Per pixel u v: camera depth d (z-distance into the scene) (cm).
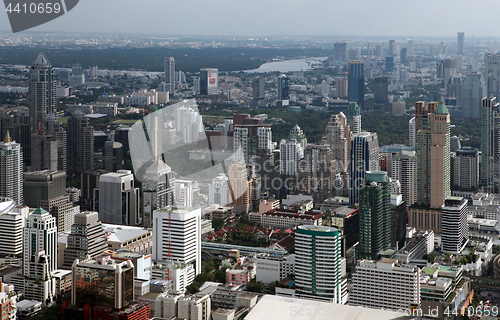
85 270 17288
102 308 17162
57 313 17762
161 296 18150
